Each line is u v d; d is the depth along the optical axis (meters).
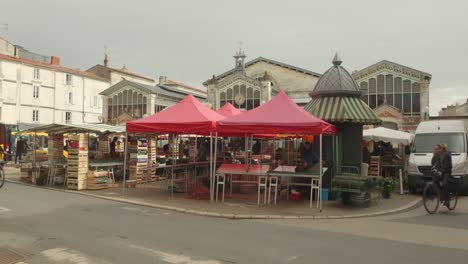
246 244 7.32
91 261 6.14
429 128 17.06
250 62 41.97
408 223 9.79
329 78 14.50
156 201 12.34
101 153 19.03
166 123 12.91
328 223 9.75
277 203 12.48
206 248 6.96
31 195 13.02
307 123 11.41
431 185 11.47
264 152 26.44
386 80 33.12
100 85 51.81
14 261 6.11
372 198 13.88
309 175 11.73
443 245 7.44
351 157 14.02
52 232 7.95
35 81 43.62
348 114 13.48
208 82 37.81
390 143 23.66
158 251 6.71
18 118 41.94
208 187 14.81
